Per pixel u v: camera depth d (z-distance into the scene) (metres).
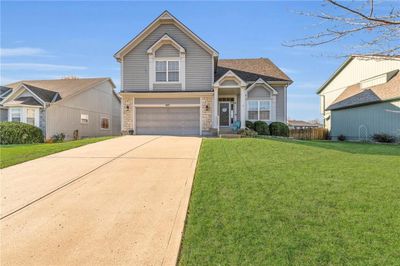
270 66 24.08
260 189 5.71
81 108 24.45
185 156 9.52
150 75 18.78
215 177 6.65
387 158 8.91
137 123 18.66
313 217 4.36
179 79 18.73
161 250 3.63
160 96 18.22
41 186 6.39
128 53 18.97
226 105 20.81
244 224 4.19
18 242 3.90
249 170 7.23
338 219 4.26
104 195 5.74
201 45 18.75
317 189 5.62
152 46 18.56
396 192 5.34
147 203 5.26
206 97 18.22
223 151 10.05
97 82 27.08
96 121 27.09
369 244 3.54
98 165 8.34
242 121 17.45
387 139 17.75
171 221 4.48
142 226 4.32
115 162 8.70
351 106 21.41
